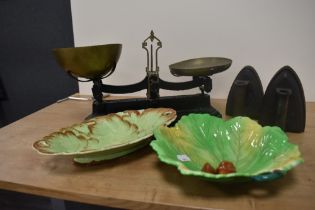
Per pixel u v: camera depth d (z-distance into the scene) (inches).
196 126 23.6
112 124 26.5
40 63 52.3
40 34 49.9
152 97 30.7
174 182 18.9
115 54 27.8
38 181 19.7
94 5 39.0
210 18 35.7
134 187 18.5
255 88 29.5
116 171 20.7
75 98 42.5
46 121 32.9
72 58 25.5
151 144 19.4
